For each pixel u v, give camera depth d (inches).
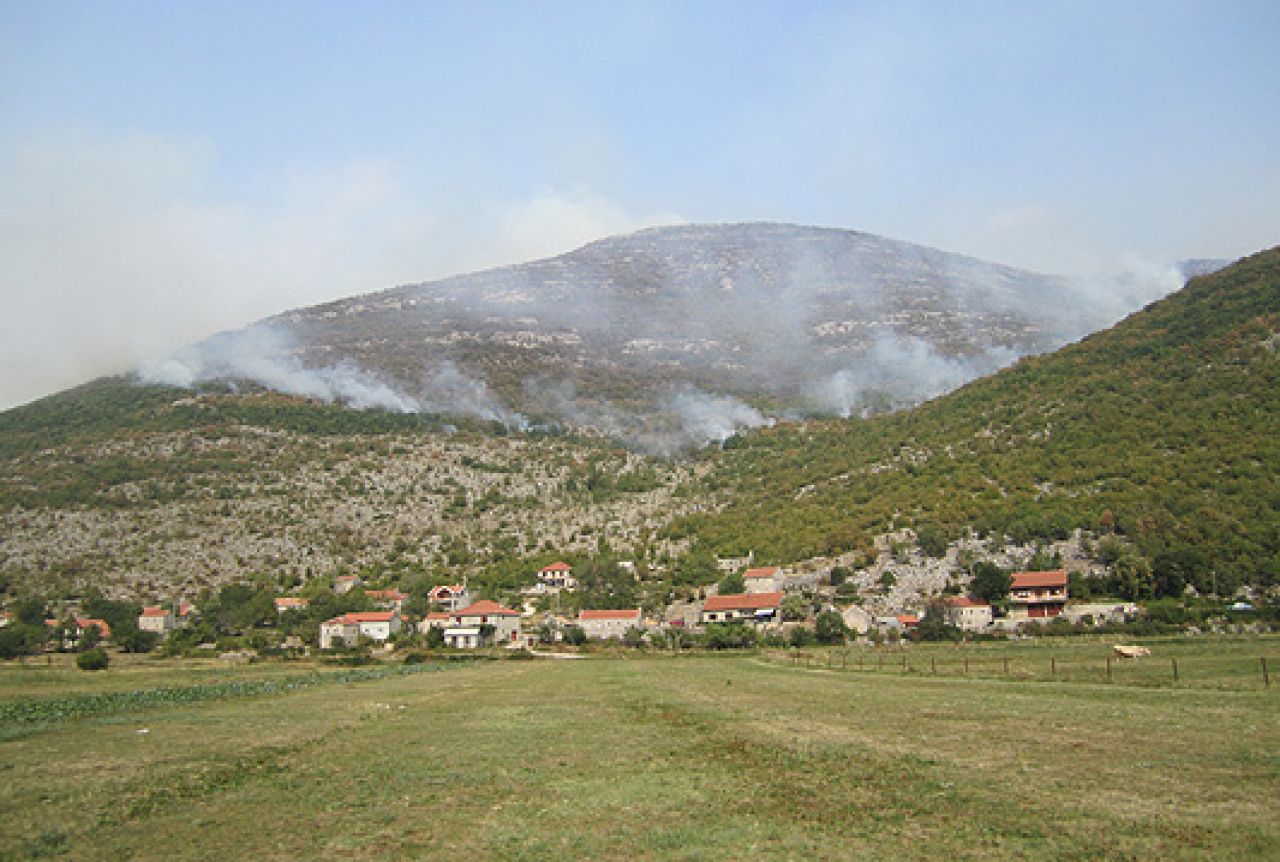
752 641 4537.4
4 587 7003.0
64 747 1571.1
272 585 7062.0
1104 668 2439.7
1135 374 6909.5
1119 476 5580.7
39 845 916.0
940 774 1136.8
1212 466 5236.2
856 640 4352.9
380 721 1937.7
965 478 6368.1
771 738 1488.7
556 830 927.0
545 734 1649.9
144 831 977.5
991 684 2288.4
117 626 5639.8
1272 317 6628.9
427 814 1019.9
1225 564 4247.0
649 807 1016.9
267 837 938.7
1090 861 762.2
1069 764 1155.3
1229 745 1230.9
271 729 1807.3
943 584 5093.5
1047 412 6968.5
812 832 887.7
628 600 6018.7
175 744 1601.9
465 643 5398.6
